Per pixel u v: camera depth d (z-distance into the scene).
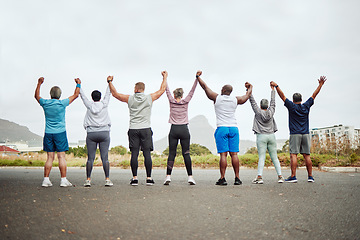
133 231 2.81
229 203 4.03
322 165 12.52
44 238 2.57
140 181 7.34
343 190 5.27
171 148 6.20
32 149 126.62
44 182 5.70
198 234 2.75
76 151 29.78
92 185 6.10
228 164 13.73
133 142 6.09
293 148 6.84
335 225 3.04
